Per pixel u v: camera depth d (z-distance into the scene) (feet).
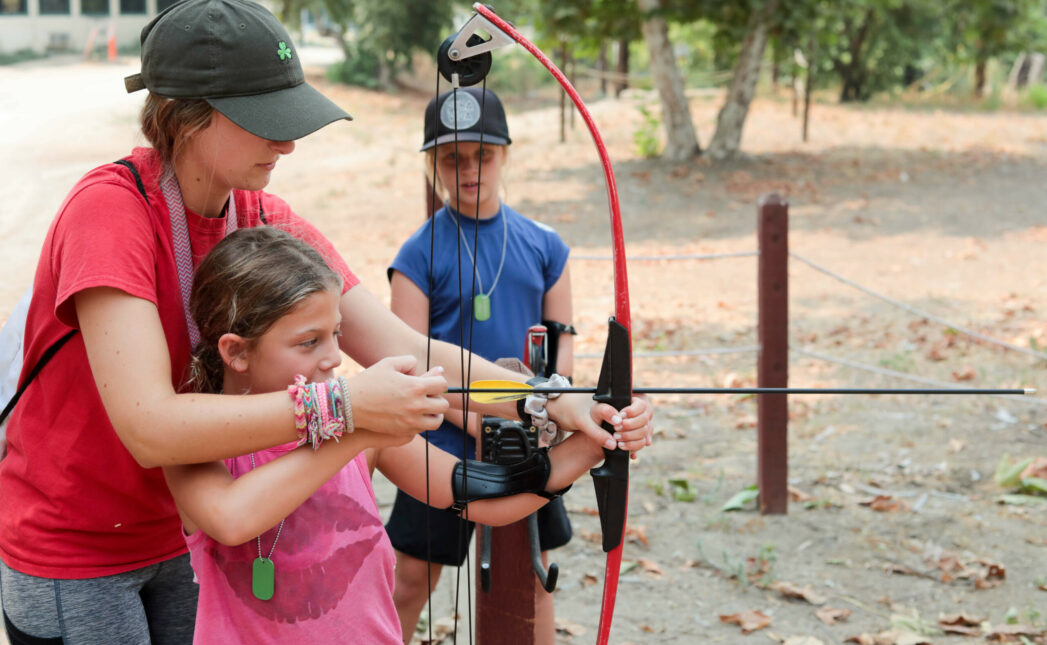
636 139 44.70
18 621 5.51
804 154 45.32
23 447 5.37
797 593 11.34
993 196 37.32
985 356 20.21
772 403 13.26
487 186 8.69
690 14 40.98
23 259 25.96
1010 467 14.49
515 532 7.23
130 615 5.57
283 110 4.93
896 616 10.77
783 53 43.96
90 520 5.37
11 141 42.42
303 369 4.97
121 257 4.76
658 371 19.95
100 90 57.57
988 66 73.26
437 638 10.20
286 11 76.84
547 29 40.42
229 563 5.09
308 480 4.65
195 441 4.49
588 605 11.27
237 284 4.84
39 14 71.97
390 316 6.04
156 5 74.79
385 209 36.40
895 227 32.91
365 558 5.32
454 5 76.54
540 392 5.18
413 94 75.05
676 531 13.15
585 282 27.35
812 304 24.79
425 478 5.67
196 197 5.30
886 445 15.98
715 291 26.21
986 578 11.71
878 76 68.49
